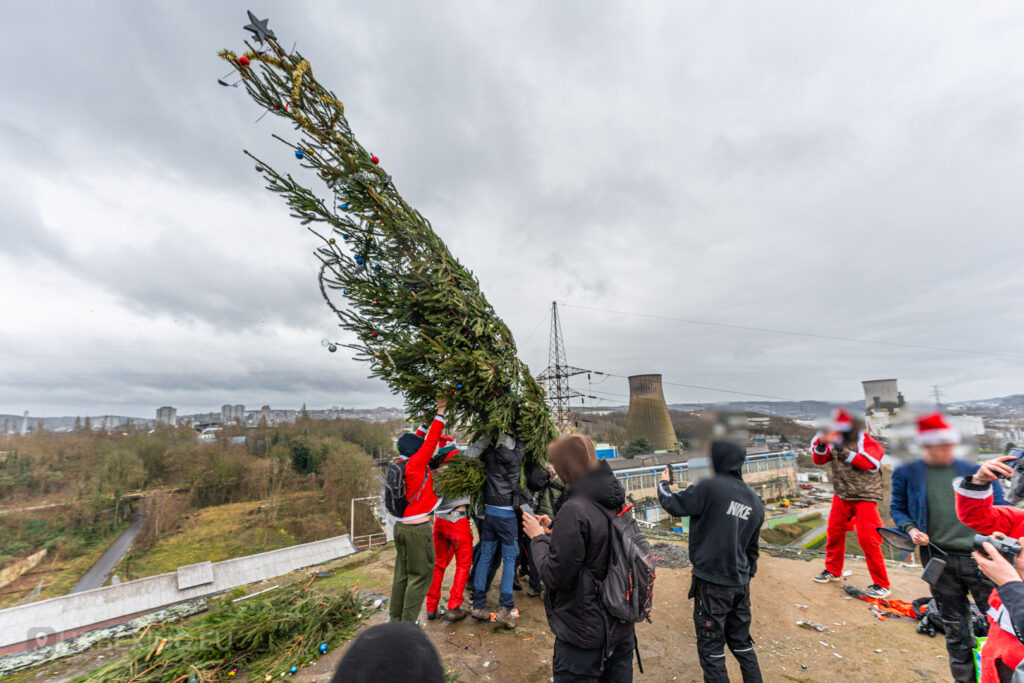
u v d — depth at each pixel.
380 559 5.36
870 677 2.93
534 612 3.82
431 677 0.99
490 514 3.64
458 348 3.43
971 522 2.22
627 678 2.10
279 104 2.53
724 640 2.63
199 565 12.14
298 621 3.37
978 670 2.45
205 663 2.82
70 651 3.25
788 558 5.38
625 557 1.95
